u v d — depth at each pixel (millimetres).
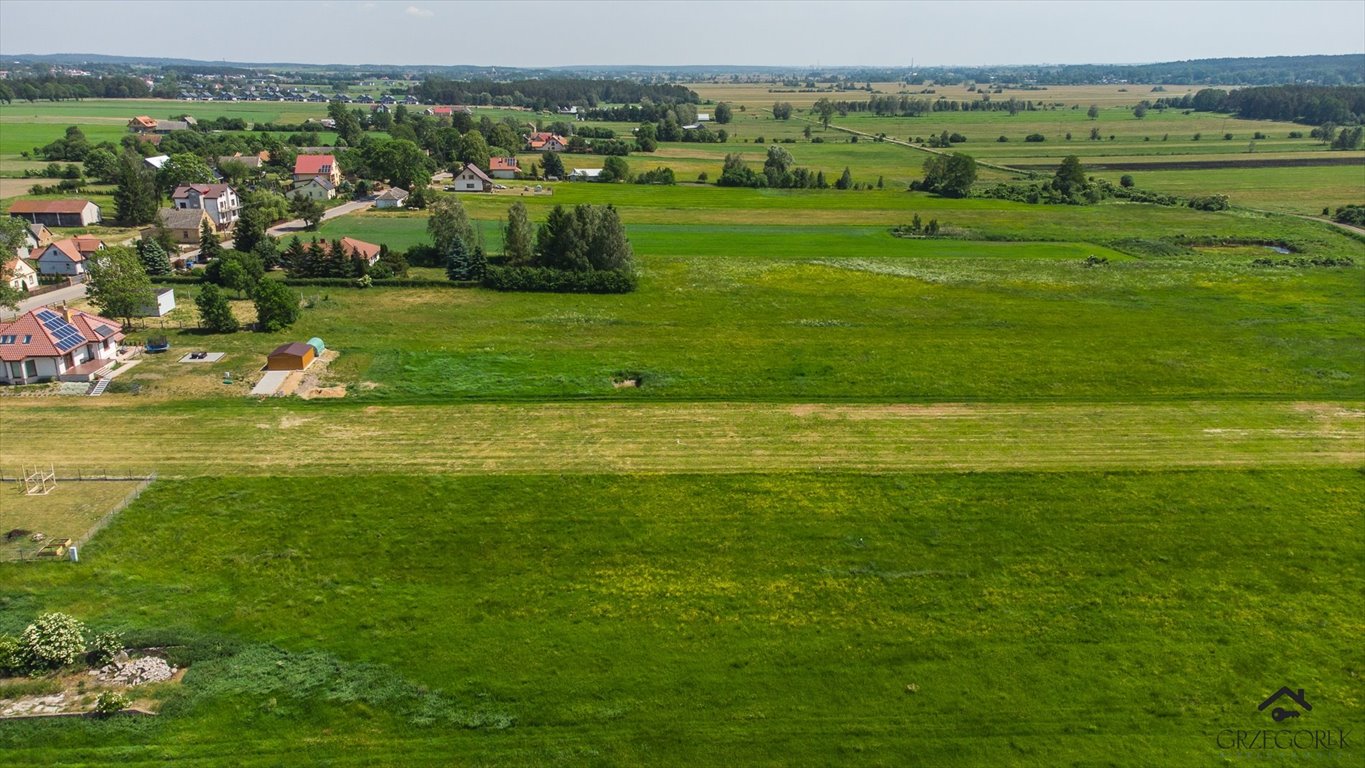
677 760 29094
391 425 54125
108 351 64562
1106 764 29141
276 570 38938
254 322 74625
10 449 49781
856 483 47594
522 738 29844
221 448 50406
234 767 28391
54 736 29344
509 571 39281
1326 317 81000
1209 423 56188
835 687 32438
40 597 36750
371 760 28797
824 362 67125
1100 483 47812
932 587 38531
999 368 66250
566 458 50062
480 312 79688
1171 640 35156
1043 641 35031
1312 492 47031
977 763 29141
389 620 35812
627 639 34938
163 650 33719
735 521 43625
